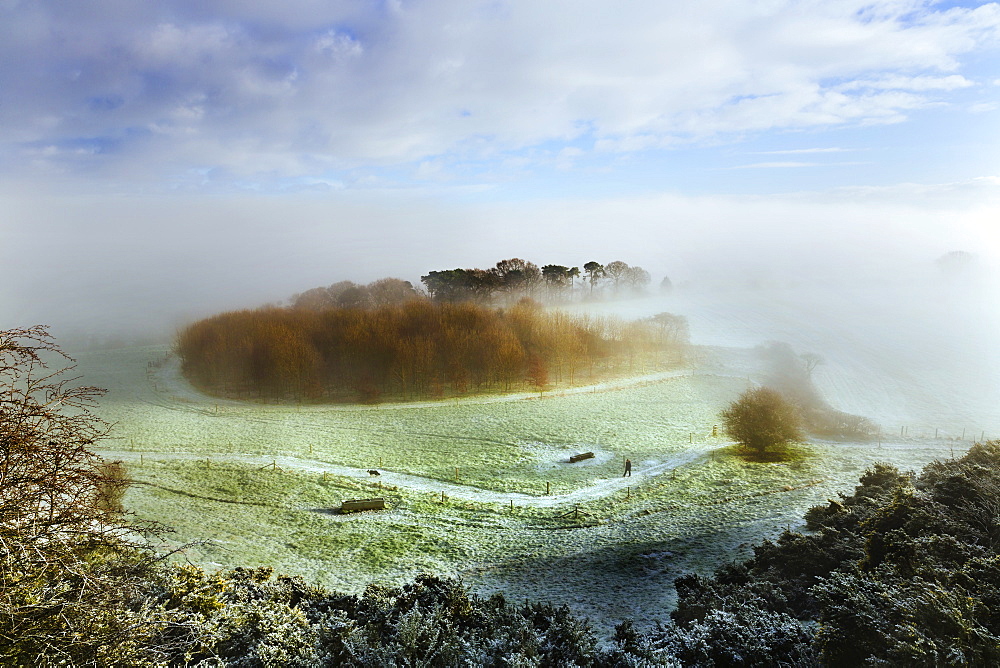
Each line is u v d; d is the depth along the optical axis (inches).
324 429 2733.8
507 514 1648.6
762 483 1867.6
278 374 3585.1
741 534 1389.0
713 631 601.3
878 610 517.0
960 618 456.1
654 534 1435.8
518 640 548.1
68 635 329.1
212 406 3294.8
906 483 950.4
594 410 3125.0
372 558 1302.9
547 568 1238.9
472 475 2075.5
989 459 999.0
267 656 486.0
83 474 350.3
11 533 327.6
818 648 530.3
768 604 740.0
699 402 3284.9
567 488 1926.7
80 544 362.3
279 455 2267.5
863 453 2262.6
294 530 1471.5
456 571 1235.2
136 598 400.8
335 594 721.6
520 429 2733.8
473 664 497.4
